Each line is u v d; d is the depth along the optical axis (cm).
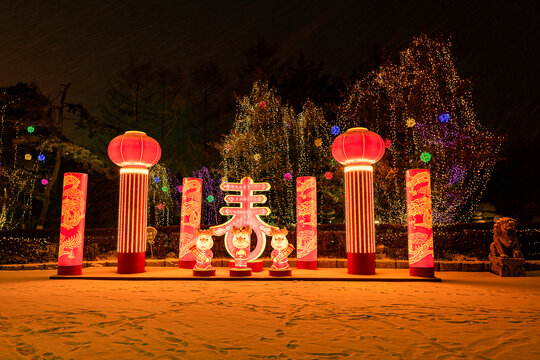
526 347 439
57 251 1391
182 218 1244
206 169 2500
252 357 404
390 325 536
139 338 474
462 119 1591
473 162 1516
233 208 1148
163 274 1074
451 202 1597
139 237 1112
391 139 1661
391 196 1759
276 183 1911
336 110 1831
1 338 475
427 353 417
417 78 1596
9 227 1983
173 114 2927
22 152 2047
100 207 2417
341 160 1129
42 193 2102
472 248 1361
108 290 852
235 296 774
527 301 720
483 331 505
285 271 1050
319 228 1543
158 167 2273
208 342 456
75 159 2041
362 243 1078
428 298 751
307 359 397
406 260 1321
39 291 837
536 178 2923
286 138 1939
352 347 437
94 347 439
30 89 1984
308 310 637
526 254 1378
